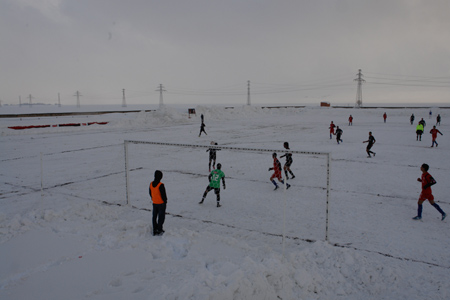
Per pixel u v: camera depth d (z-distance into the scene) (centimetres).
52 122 4350
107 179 1306
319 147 2116
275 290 464
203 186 1184
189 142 2345
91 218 825
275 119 5047
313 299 479
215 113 5125
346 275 547
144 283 481
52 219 793
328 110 6356
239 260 561
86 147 2155
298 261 568
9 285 484
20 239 670
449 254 628
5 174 1395
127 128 3550
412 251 643
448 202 952
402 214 862
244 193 1084
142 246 628
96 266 545
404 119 4903
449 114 5331
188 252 599
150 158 1770
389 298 491
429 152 1895
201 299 392
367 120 4822
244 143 2292
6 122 4228
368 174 1340
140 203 992
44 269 541
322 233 739
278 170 1098
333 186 1154
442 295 491
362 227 773
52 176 1359
